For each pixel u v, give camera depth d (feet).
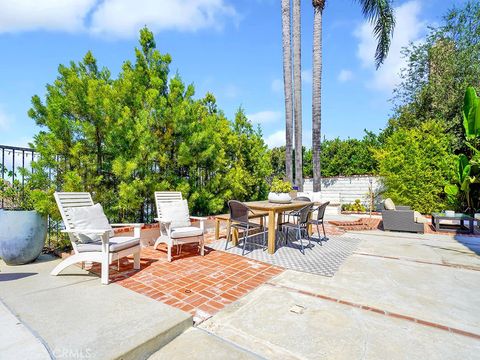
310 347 7.68
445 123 36.99
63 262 12.41
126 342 7.25
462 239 22.94
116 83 19.08
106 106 16.51
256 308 9.98
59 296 10.26
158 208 17.84
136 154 17.94
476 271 14.58
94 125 16.87
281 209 17.97
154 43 21.24
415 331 8.64
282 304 10.34
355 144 53.67
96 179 16.55
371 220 34.37
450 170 33.45
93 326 8.05
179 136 21.16
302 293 11.42
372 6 36.40
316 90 38.93
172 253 17.24
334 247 19.80
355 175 45.70
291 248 19.24
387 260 16.53
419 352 7.55
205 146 22.65
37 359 6.50
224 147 28.35
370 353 7.45
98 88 16.93
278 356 7.29
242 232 24.49
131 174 18.15
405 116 42.63
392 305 10.45
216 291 11.43
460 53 37.06
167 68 21.99
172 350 7.57
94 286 11.39
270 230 17.56
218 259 16.10
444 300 10.97
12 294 10.37
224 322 9.00
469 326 9.02
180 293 11.14
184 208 18.12
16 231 13.58
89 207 13.26
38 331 7.73
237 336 8.21
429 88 39.11
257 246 19.58
